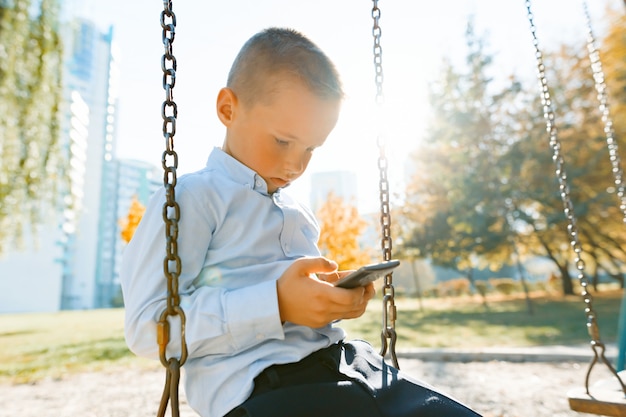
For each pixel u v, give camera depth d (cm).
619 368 243
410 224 1305
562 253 1452
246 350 75
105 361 475
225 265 83
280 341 77
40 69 668
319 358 79
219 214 83
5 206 700
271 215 90
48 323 1068
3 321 1240
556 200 1158
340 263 743
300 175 88
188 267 79
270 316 71
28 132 679
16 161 687
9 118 657
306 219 100
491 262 1518
